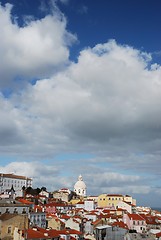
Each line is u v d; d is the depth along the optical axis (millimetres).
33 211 168625
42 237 121125
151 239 171875
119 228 185875
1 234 124500
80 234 160750
